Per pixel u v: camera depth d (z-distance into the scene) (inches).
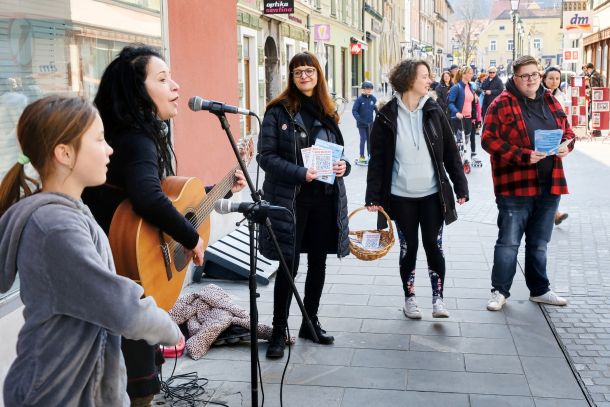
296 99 167.3
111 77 111.4
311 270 176.6
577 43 1414.9
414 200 188.5
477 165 516.4
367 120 536.7
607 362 164.7
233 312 182.7
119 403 81.6
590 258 258.2
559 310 201.6
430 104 185.9
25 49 154.6
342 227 171.6
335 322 194.9
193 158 241.9
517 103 191.9
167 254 109.8
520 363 164.9
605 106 689.0
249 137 151.2
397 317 198.4
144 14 207.2
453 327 189.3
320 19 1112.8
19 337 76.9
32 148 77.1
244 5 687.1
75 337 76.3
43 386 75.2
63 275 74.0
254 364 130.4
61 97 79.2
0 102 146.5
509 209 198.1
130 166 106.7
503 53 4650.6
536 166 194.1
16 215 75.7
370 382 155.6
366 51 1615.4
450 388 152.1
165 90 114.1
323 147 162.2
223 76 272.2
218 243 247.0
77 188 79.6
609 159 532.1
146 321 78.1
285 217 164.7
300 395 149.6
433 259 192.5
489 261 256.5
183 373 161.3
